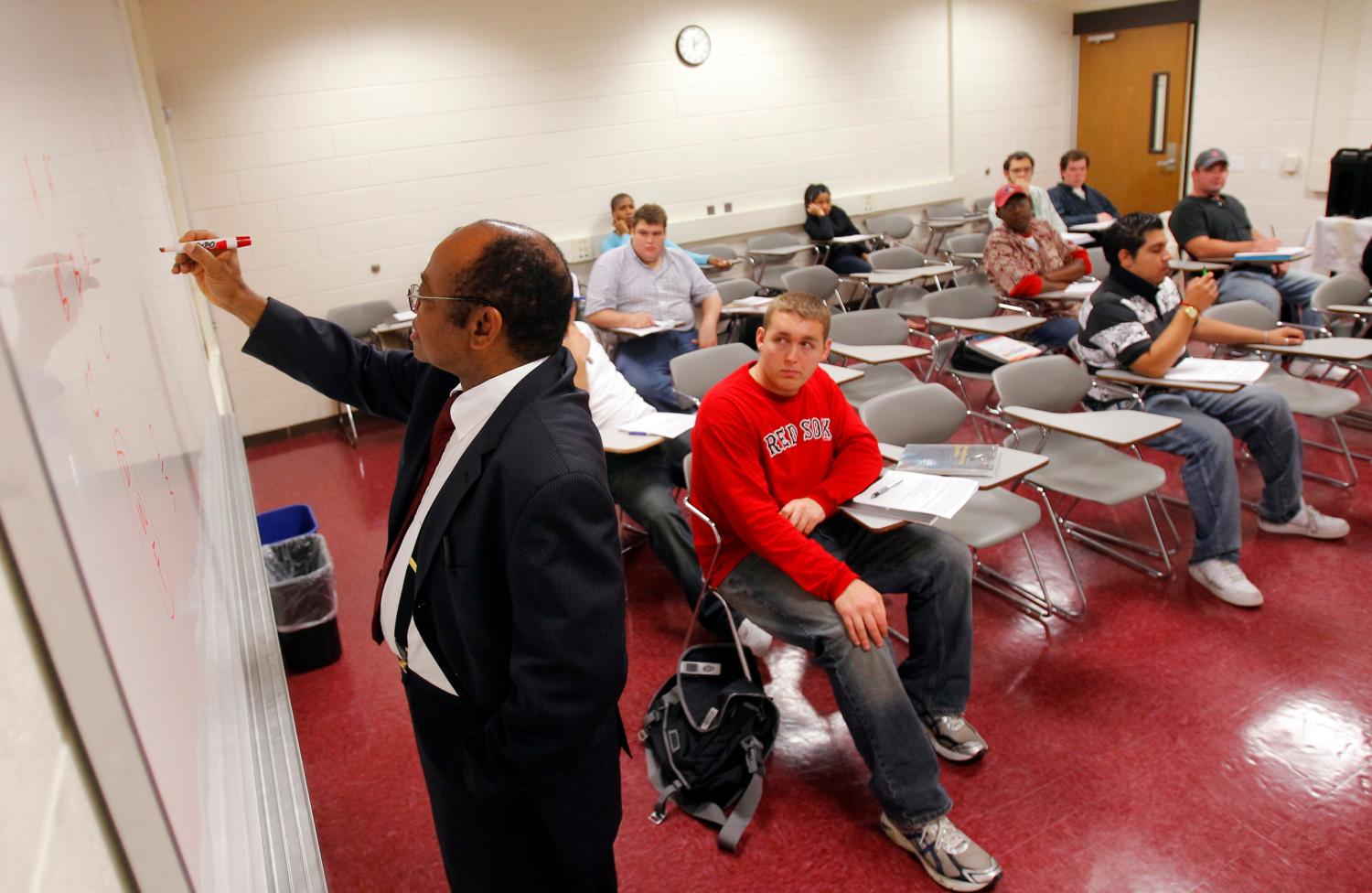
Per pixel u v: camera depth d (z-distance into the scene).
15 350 0.48
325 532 3.99
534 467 1.06
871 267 6.29
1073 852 1.94
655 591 3.20
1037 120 8.19
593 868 1.28
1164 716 2.35
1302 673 2.47
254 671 1.30
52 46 0.86
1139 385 3.16
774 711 2.25
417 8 5.48
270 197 5.32
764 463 2.19
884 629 1.93
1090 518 3.48
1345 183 5.37
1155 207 7.85
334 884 2.01
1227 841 1.94
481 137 5.81
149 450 0.91
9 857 0.36
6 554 0.45
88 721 0.49
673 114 6.46
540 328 1.12
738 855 2.00
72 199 0.80
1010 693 2.50
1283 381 3.60
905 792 1.90
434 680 1.21
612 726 1.26
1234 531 2.88
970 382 5.25
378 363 1.47
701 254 6.46
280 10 5.15
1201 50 7.22
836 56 7.04
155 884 0.53
